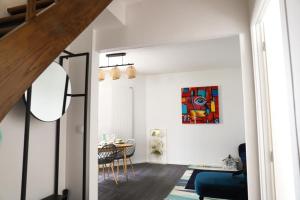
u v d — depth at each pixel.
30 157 2.02
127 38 2.34
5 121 1.78
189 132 5.35
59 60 2.34
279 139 1.59
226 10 2.03
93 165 2.38
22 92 0.87
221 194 2.55
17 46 0.86
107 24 2.34
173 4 2.21
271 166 1.70
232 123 5.08
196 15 2.12
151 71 5.34
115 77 3.78
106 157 4.07
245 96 1.89
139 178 4.21
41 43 0.97
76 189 2.39
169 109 5.55
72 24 1.16
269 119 1.74
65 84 2.25
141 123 5.68
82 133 2.43
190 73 5.43
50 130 2.27
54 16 1.05
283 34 1.02
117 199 3.16
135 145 5.54
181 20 2.16
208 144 5.20
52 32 1.03
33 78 0.92
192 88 5.38
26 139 1.62
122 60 4.19
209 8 2.08
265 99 1.76
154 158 5.58
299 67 0.91
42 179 2.14
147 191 3.49
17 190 1.87
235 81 5.11
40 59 0.96
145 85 5.76
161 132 5.56
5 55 0.81
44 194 2.16
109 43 2.41
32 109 1.89
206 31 2.06
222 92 5.18
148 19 2.28
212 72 5.27
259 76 1.78
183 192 3.42
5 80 0.80
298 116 0.93
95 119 2.45
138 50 3.60
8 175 1.80
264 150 1.72
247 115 1.87
